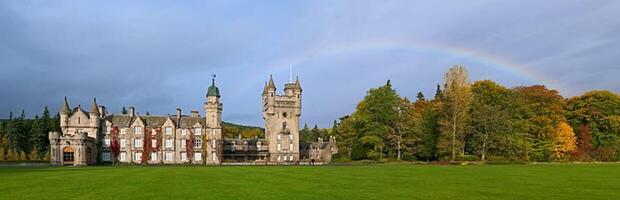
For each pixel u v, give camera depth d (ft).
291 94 486.79
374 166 257.34
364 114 356.79
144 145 419.33
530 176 158.61
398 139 342.85
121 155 416.46
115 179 143.13
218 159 431.02
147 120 428.15
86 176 158.92
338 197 96.58
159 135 424.05
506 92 346.95
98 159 406.62
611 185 123.13
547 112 356.38
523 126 323.98
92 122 403.54
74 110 404.36
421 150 341.41
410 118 347.56
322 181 135.95
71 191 107.14
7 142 501.97
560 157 337.72
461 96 320.29
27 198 94.79
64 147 353.72
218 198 94.07
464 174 170.50
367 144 356.79
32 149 499.51
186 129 429.79
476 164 285.84
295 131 483.92
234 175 164.14
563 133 339.77
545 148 331.57
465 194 102.12
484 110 317.83
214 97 437.17
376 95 354.13
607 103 372.58
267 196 97.66
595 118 375.04
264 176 157.99
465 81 323.57
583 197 96.63
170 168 239.91
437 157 342.03
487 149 322.75
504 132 314.76
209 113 434.71
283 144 478.59
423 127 345.72
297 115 485.56
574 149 344.90
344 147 385.91
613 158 346.13
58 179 144.25
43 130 506.89
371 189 112.37
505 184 126.41
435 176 159.22
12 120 519.60
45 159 468.75
